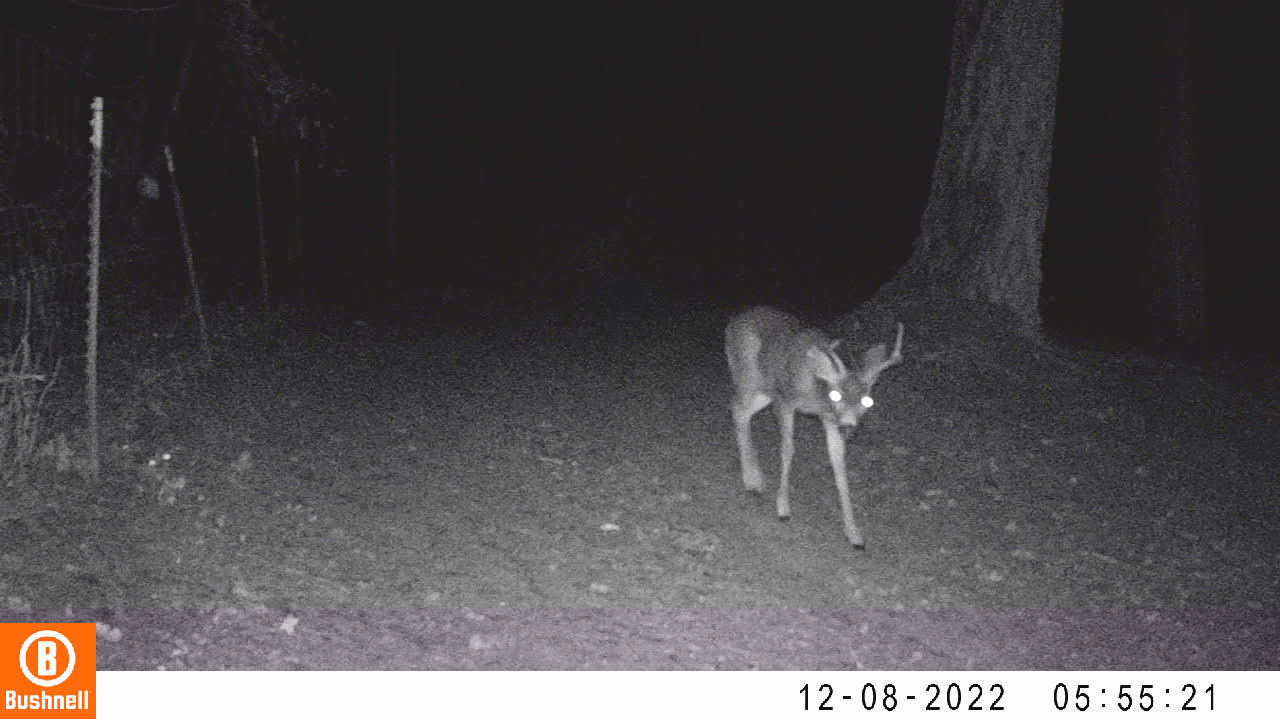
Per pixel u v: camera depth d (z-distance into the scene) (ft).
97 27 46.09
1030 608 29.89
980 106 46.91
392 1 83.82
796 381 31.40
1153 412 43.83
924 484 36.45
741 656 25.80
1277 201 103.86
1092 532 34.47
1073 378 45.19
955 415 41.11
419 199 96.84
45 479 30.25
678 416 41.45
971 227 46.96
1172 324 60.95
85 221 41.52
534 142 101.09
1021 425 41.11
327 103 60.34
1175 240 60.80
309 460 35.04
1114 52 101.19
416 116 97.96
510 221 94.07
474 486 34.24
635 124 99.96
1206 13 93.97
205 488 31.73
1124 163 104.78
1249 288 92.22
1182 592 31.48
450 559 29.27
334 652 24.45
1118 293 86.74
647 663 25.07
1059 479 37.68
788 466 32.96
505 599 27.43
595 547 30.55
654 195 96.17
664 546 30.91
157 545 28.17
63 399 34.35
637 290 73.05
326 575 27.76
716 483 35.42
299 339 50.21
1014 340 46.03
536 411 41.78
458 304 65.46
